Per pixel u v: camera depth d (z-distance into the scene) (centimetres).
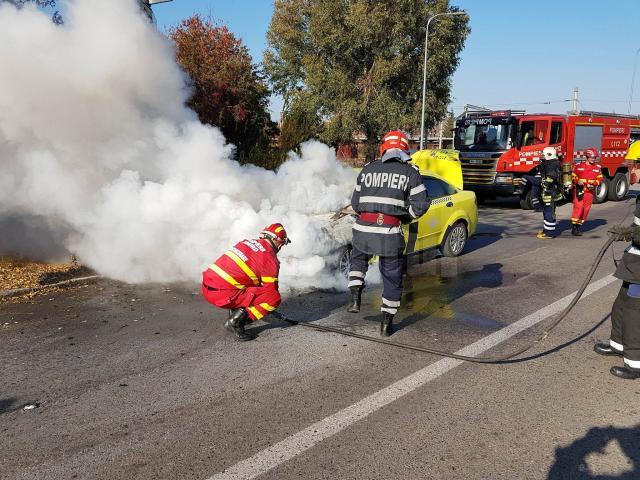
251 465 298
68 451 312
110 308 571
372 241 483
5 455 308
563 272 762
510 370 426
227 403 369
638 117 1936
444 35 2638
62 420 346
